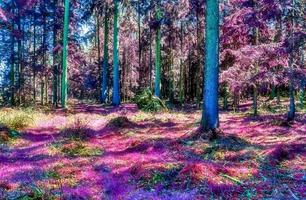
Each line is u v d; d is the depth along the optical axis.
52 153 11.41
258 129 16.70
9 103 31.72
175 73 42.69
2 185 7.95
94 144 12.84
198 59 33.41
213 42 13.68
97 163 10.11
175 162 9.51
